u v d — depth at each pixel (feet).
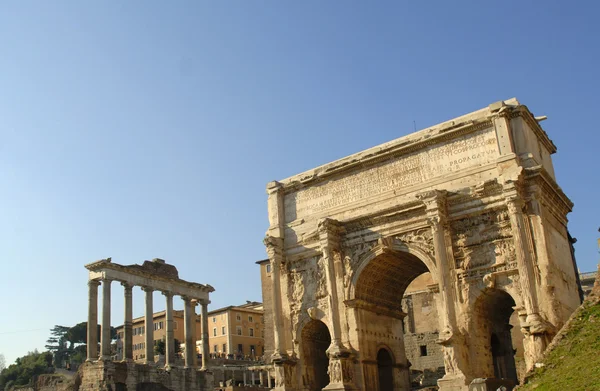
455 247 144.87
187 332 296.51
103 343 250.78
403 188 157.38
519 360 233.76
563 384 97.55
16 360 470.80
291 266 174.29
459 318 139.44
